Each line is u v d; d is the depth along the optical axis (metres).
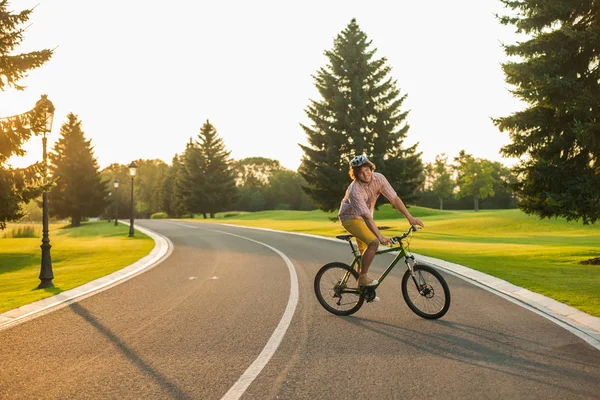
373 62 37.47
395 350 5.16
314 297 8.40
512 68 14.66
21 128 16.61
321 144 37.72
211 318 6.84
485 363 4.70
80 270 14.12
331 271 7.20
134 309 7.61
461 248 19.23
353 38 37.38
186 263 14.45
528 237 30.08
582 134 13.14
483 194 80.25
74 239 30.62
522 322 6.40
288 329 6.13
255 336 5.81
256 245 20.92
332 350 5.18
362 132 36.25
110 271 12.84
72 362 4.90
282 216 70.50
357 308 6.91
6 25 17.39
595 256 14.72
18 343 5.66
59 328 6.39
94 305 8.01
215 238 26.22
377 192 6.68
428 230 37.31
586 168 14.70
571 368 4.53
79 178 68.31
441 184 89.94
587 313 6.83
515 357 4.88
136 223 53.22
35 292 9.88
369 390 4.03
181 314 7.16
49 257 11.29
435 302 6.63
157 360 4.92
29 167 17.56
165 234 30.98
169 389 4.11
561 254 15.62
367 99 36.94
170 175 113.81
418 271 6.80
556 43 14.40
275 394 3.97
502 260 14.31
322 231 33.47
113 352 5.23
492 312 7.04
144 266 13.88
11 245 25.38
